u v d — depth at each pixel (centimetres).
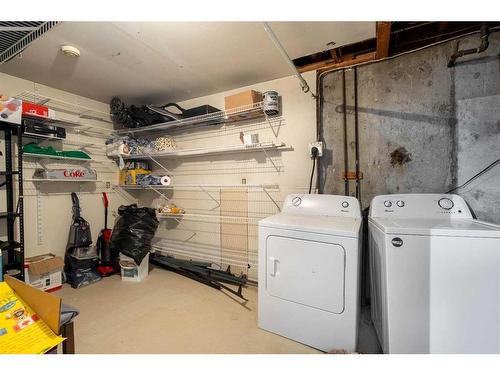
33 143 259
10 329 85
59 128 266
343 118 228
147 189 367
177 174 334
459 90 185
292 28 172
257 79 260
